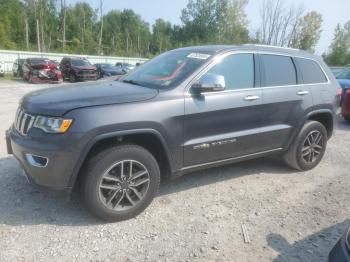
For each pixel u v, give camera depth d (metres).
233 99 4.28
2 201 3.94
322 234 3.61
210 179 4.91
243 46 4.66
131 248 3.24
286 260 3.17
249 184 4.81
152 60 5.01
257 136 4.59
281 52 5.03
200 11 75.38
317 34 50.22
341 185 4.92
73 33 60.69
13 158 5.27
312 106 5.20
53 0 54.34
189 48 4.80
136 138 3.79
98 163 3.44
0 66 24.91
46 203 3.95
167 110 3.74
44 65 21.30
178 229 3.59
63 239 3.32
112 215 3.59
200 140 4.06
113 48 60.56
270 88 4.71
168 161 3.88
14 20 54.72
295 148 5.16
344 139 7.76
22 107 3.74
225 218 3.85
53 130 3.30
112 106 3.47
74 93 3.71
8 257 3.02
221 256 3.18
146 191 3.76
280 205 4.22
